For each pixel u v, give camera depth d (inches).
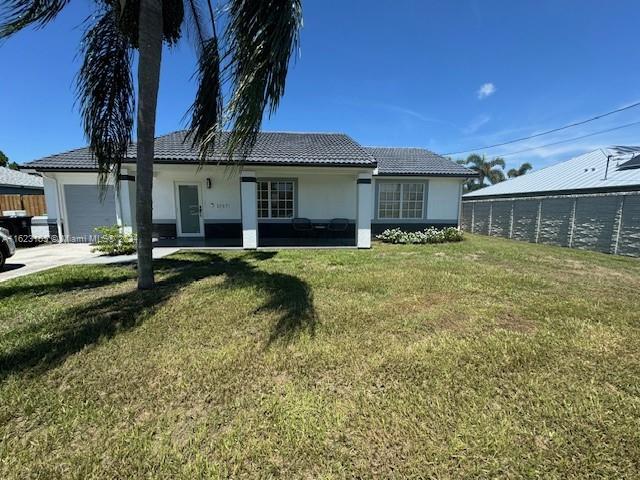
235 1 143.5
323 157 386.3
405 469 70.1
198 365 113.5
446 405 91.4
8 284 220.5
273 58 141.0
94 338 133.6
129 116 237.1
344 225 498.3
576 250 413.1
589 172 529.7
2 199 532.1
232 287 210.1
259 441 77.9
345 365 114.0
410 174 510.9
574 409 89.7
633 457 73.0
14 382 101.8
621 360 117.4
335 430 81.7
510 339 134.2
